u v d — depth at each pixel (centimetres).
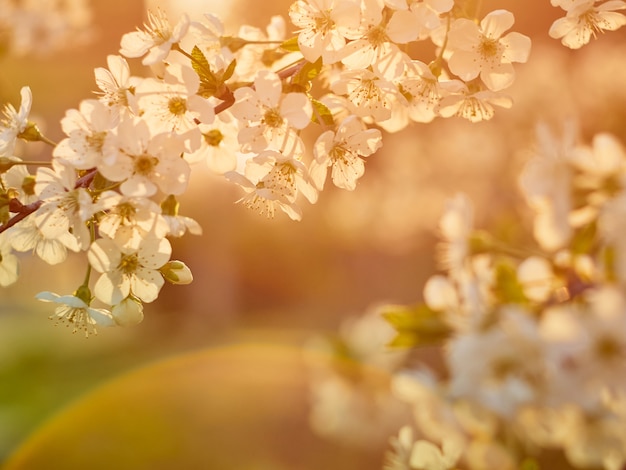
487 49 63
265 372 306
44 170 60
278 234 497
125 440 250
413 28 61
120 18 129
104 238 60
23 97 63
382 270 362
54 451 261
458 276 66
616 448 66
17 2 124
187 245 498
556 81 167
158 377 334
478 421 68
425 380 74
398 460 72
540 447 71
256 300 526
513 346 62
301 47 61
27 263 223
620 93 146
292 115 60
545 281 63
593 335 58
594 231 61
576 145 60
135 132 59
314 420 147
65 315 63
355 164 62
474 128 200
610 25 65
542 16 166
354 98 62
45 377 356
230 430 240
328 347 127
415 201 250
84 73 171
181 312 541
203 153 64
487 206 192
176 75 60
